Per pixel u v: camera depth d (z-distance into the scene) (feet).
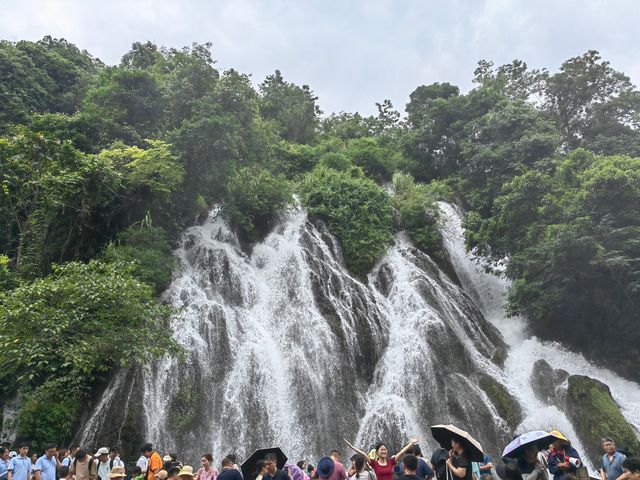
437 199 124.57
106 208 82.79
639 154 114.73
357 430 68.90
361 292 89.86
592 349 87.71
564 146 132.98
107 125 93.20
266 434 65.62
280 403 69.26
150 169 82.33
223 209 96.78
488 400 73.20
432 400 72.64
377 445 33.37
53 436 58.03
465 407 71.41
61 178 69.21
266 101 158.71
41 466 39.09
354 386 75.00
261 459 30.78
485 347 86.69
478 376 77.77
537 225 88.63
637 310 81.35
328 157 126.31
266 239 99.40
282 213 104.12
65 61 157.69
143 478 38.58
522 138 111.45
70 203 77.66
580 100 134.41
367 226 103.24
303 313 81.92
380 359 80.23
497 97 137.08
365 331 82.38
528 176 92.02
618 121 128.26
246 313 81.76
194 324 73.82
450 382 75.31
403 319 86.63
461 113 140.36
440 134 142.82
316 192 107.34
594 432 68.08
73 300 51.42
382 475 30.50
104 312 54.03
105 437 59.31
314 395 70.79
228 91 94.27
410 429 68.18
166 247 81.46
